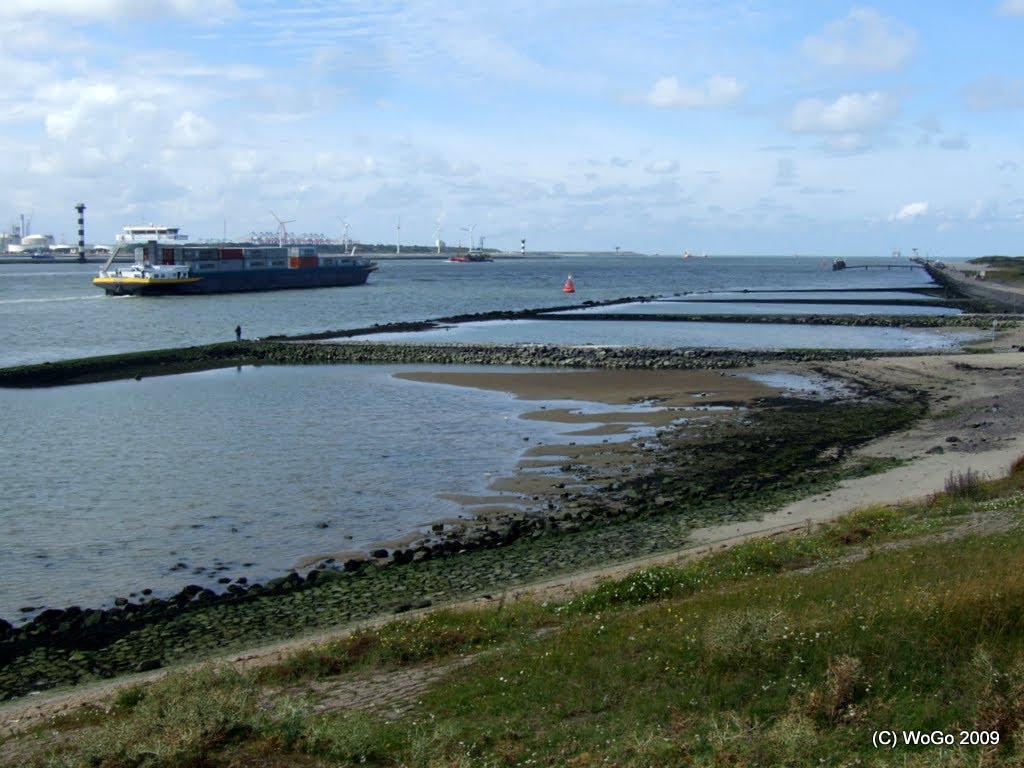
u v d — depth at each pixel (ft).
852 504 80.79
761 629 39.32
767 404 143.23
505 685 39.91
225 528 82.58
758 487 91.30
